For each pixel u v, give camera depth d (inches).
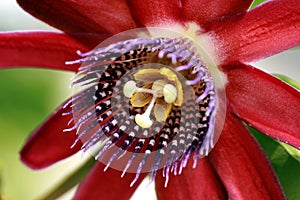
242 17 10.2
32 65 10.2
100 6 10.3
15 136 13.2
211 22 10.4
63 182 10.9
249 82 10.3
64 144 10.6
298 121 10.1
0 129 13.1
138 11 10.4
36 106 13.3
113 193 10.8
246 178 10.4
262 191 10.3
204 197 10.7
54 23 10.4
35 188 13.0
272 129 10.2
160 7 10.4
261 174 10.3
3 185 11.6
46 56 10.3
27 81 13.4
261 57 10.3
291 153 10.7
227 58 10.4
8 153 13.1
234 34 10.3
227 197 10.6
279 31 10.1
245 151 10.4
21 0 10.2
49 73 13.5
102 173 10.8
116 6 10.4
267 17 10.1
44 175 13.1
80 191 10.7
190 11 10.4
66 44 10.4
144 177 10.9
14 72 13.3
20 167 13.1
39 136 10.5
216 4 10.2
